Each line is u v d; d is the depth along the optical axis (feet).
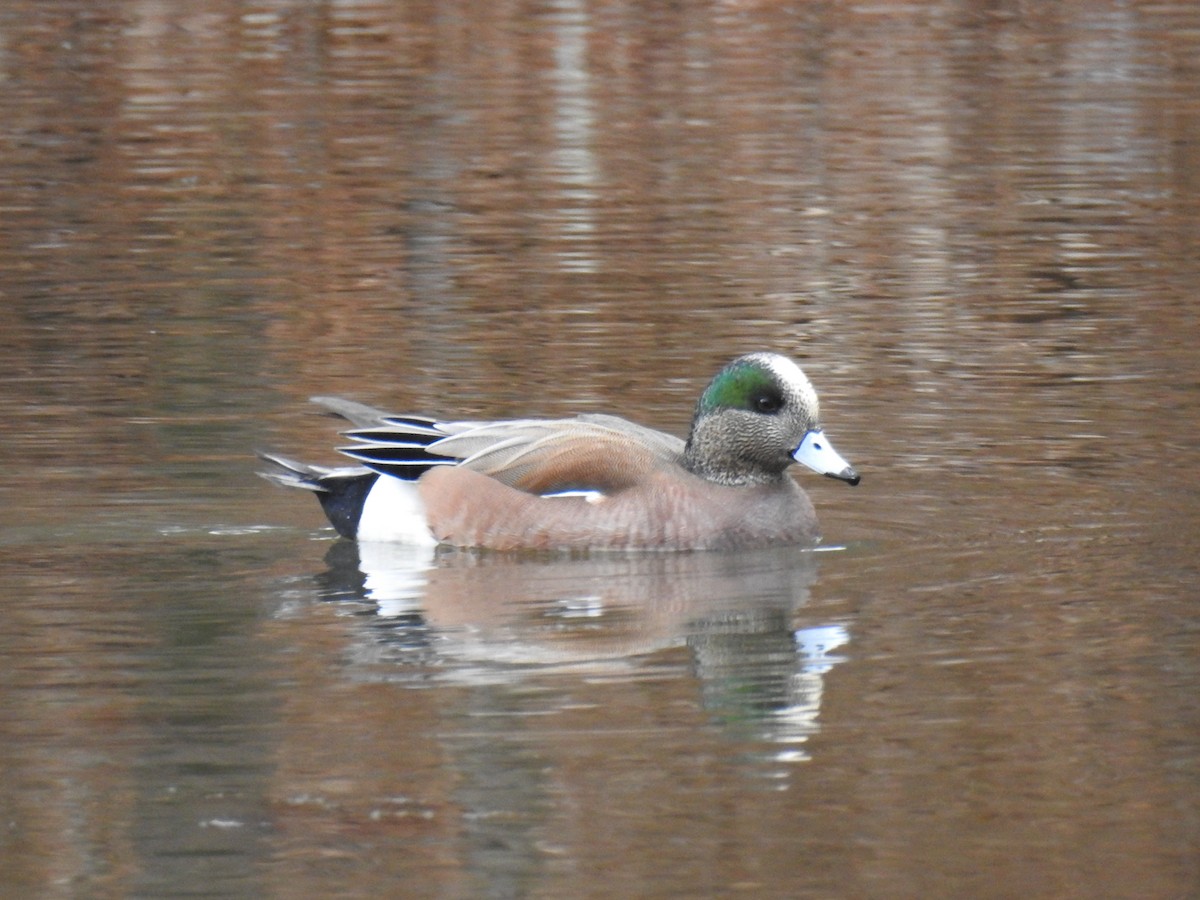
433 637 35.06
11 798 28.07
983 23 109.29
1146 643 34.06
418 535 42.09
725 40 106.22
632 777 28.81
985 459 47.06
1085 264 66.39
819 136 86.53
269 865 26.03
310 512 44.27
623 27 108.58
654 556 41.04
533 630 35.63
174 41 105.91
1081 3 113.19
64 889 25.45
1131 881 25.38
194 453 48.08
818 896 25.12
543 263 67.21
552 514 41.42
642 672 33.14
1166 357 55.62
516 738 30.14
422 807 27.73
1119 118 88.94
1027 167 80.59
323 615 36.58
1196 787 28.17
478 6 112.37
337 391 53.36
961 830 26.91
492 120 90.22
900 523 42.55
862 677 32.76
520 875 25.67
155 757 29.48
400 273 66.33
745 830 26.89
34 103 93.30
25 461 47.21
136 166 82.07
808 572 39.27
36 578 38.70
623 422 44.52
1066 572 38.42
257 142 86.38
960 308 61.31
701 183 78.69
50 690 32.30
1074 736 30.04
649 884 25.46
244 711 31.32
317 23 109.40
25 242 70.44
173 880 25.79
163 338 58.65
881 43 105.40
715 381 42.45
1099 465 46.29
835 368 55.06
